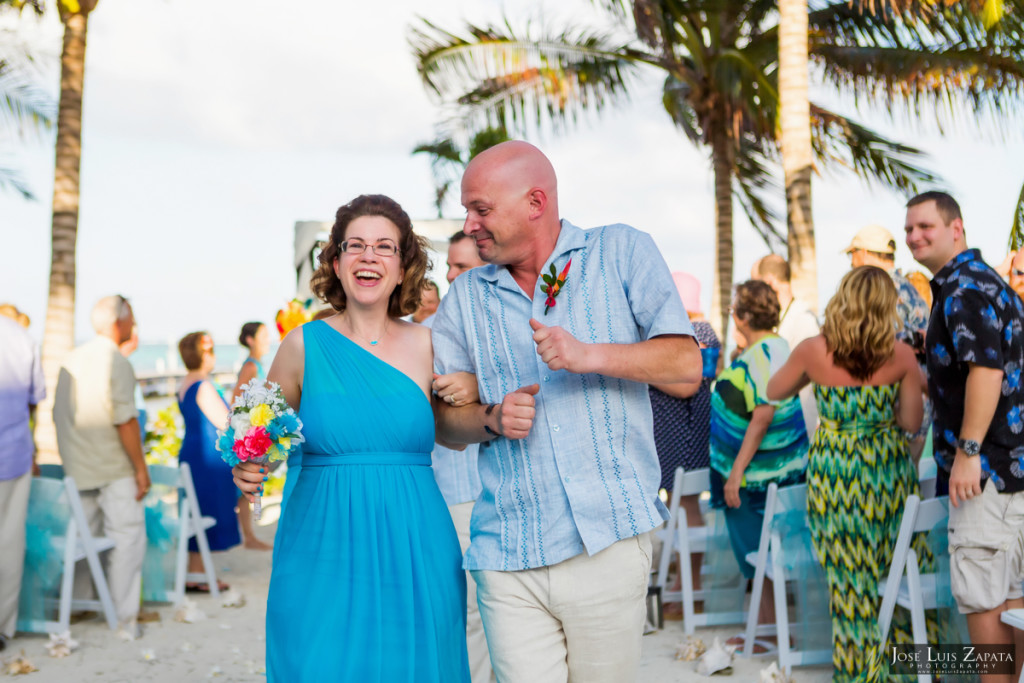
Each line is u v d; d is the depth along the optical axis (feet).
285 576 7.87
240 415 7.84
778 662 12.95
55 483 15.56
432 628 7.82
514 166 7.16
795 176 28.55
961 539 9.98
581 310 7.24
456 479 11.26
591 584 7.04
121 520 15.84
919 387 11.34
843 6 34.14
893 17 32.91
